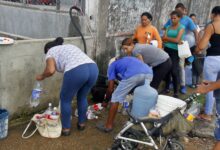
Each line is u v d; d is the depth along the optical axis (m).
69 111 4.07
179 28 5.56
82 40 5.32
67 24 5.68
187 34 6.06
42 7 6.36
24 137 4.05
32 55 4.43
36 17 6.31
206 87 2.97
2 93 4.16
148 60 4.84
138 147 3.78
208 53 4.52
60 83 5.03
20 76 4.34
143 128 3.49
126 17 6.25
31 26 6.48
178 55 5.60
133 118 3.53
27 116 4.62
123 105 4.75
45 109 4.88
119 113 4.99
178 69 5.74
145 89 3.78
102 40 5.80
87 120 4.69
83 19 5.45
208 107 4.81
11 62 4.16
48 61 3.87
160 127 3.51
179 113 3.55
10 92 4.27
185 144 4.19
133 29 6.54
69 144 3.98
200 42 4.41
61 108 4.08
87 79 3.97
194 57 6.27
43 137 4.10
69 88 3.92
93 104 5.24
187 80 6.66
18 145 3.86
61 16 5.76
